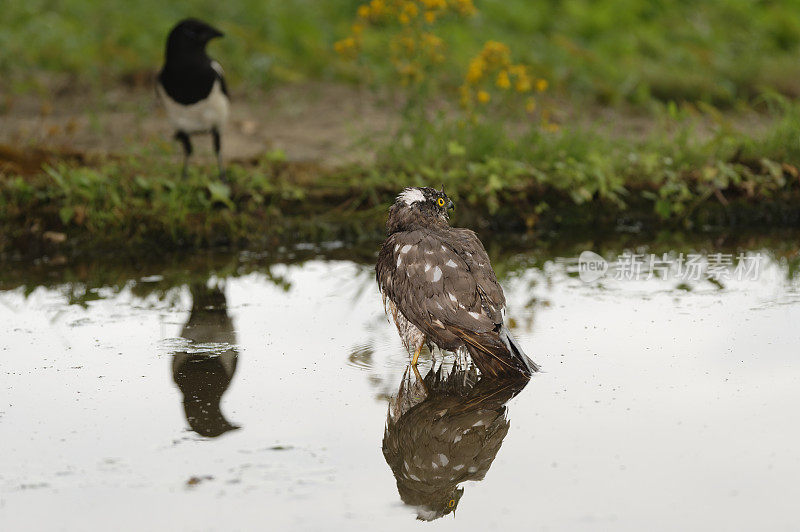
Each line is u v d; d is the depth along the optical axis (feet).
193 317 30.83
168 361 26.66
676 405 23.16
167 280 35.32
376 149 44.39
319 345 28.12
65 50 65.21
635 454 20.52
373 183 41.81
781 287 33.27
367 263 37.91
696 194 42.93
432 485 19.43
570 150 44.32
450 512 18.25
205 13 74.79
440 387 24.82
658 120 50.78
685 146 44.75
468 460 20.52
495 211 41.65
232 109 56.44
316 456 20.75
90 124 52.11
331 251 39.78
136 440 21.47
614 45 70.90
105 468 20.10
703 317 29.94
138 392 24.32
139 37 69.05
